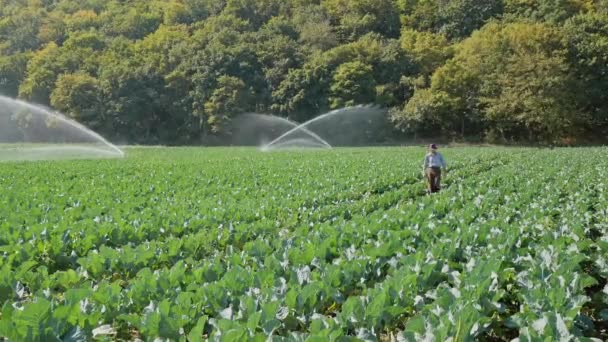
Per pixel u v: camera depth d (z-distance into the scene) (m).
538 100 59.91
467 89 66.62
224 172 23.66
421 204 13.08
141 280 6.18
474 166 27.12
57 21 102.62
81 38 88.44
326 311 6.40
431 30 89.62
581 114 61.47
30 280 6.95
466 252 8.02
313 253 7.73
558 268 6.80
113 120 73.69
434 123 70.31
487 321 5.24
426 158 17.81
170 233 10.67
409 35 80.25
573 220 10.34
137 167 26.95
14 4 111.94
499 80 62.94
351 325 5.39
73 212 12.09
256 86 77.06
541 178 19.31
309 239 8.80
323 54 75.00
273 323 5.07
